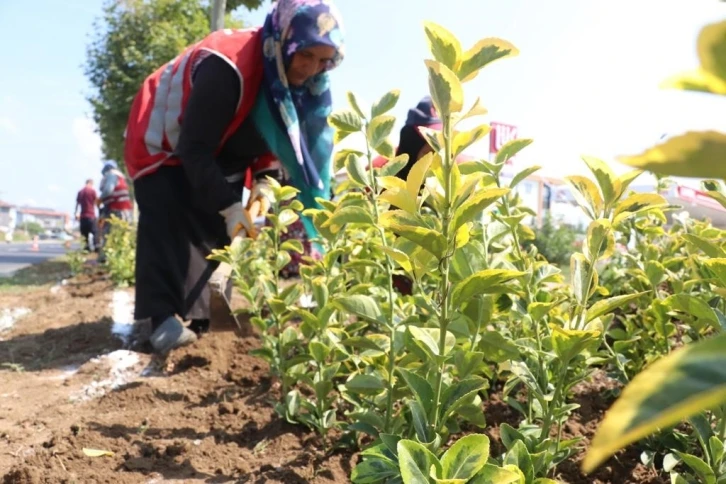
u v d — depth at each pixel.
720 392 0.35
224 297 3.00
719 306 1.76
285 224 2.39
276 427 2.12
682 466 1.59
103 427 2.17
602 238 1.31
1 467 1.90
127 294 5.71
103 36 12.95
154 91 3.37
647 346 1.97
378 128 1.77
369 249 2.28
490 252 1.96
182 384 2.71
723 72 0.37
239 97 3.13
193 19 13.12
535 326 1.47
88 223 13.30
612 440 0.37
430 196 1.35
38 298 5.87
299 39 3.06
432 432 1.24
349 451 1.89
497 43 1.14
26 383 2.92
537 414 1.53
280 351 2.12
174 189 3.29
